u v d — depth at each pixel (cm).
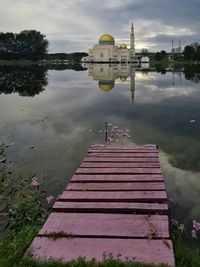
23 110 1988
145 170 852
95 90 3006
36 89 3192
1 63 11506
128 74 5500
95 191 722
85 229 548
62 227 557
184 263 465
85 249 486
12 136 1357
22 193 792
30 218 667
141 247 489
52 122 1623
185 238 584
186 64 10388
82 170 860
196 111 1816
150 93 2648
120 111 1878
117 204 649
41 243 507
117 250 481
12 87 3384
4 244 536
